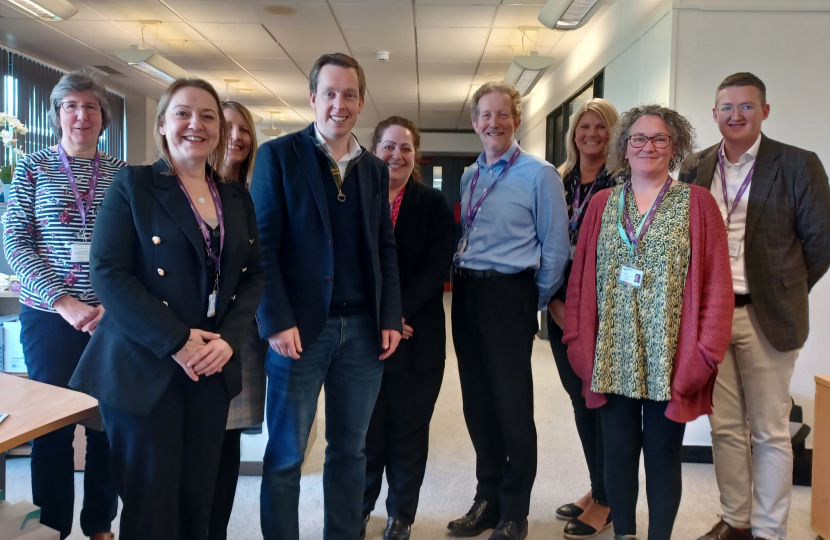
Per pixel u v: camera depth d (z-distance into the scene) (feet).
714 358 5.30
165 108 4.88
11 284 9.34
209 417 4.80
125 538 4.52
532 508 8.09
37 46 19.49
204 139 4.87
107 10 16.01
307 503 8.18
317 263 5.59
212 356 4.58
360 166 5.90
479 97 6.93
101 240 4.50
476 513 7.25
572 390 7.50
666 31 10.85
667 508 5.62
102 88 6.64
